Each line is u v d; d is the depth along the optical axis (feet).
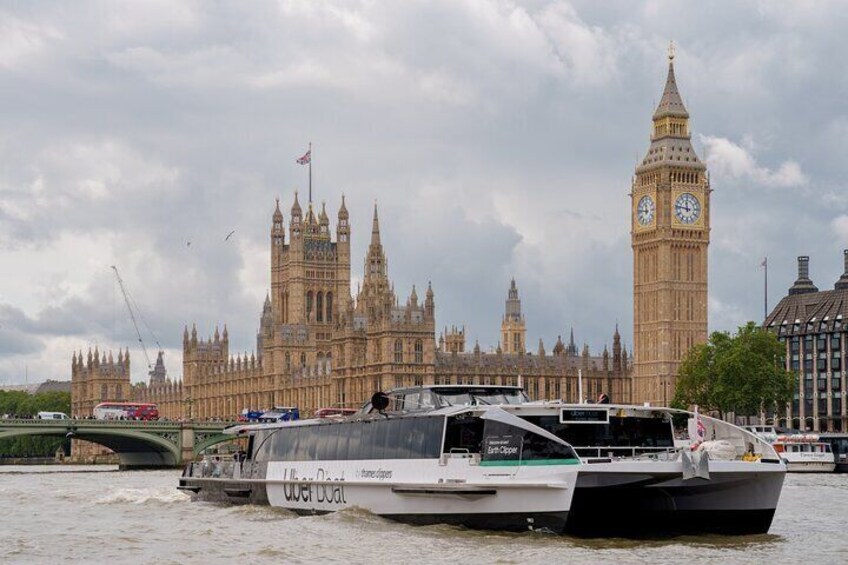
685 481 292.61
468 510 312.09
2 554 309.22
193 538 328.08
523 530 303.27
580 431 315.17
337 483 352.28
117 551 310.45
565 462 294.05
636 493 298.97
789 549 296.92
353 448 349.82
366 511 342.03
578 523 296.71
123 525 368.68
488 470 306.96
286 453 383.86
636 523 303.89
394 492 330.95
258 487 395.34
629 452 316.40
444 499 317.01
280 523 347.15
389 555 286.25
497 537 303.48
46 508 440.45
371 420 343.05
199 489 436.35
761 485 301.22
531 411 311.06
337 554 290.76
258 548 304.50
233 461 423.23
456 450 316.60
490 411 309.22
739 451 314.76
